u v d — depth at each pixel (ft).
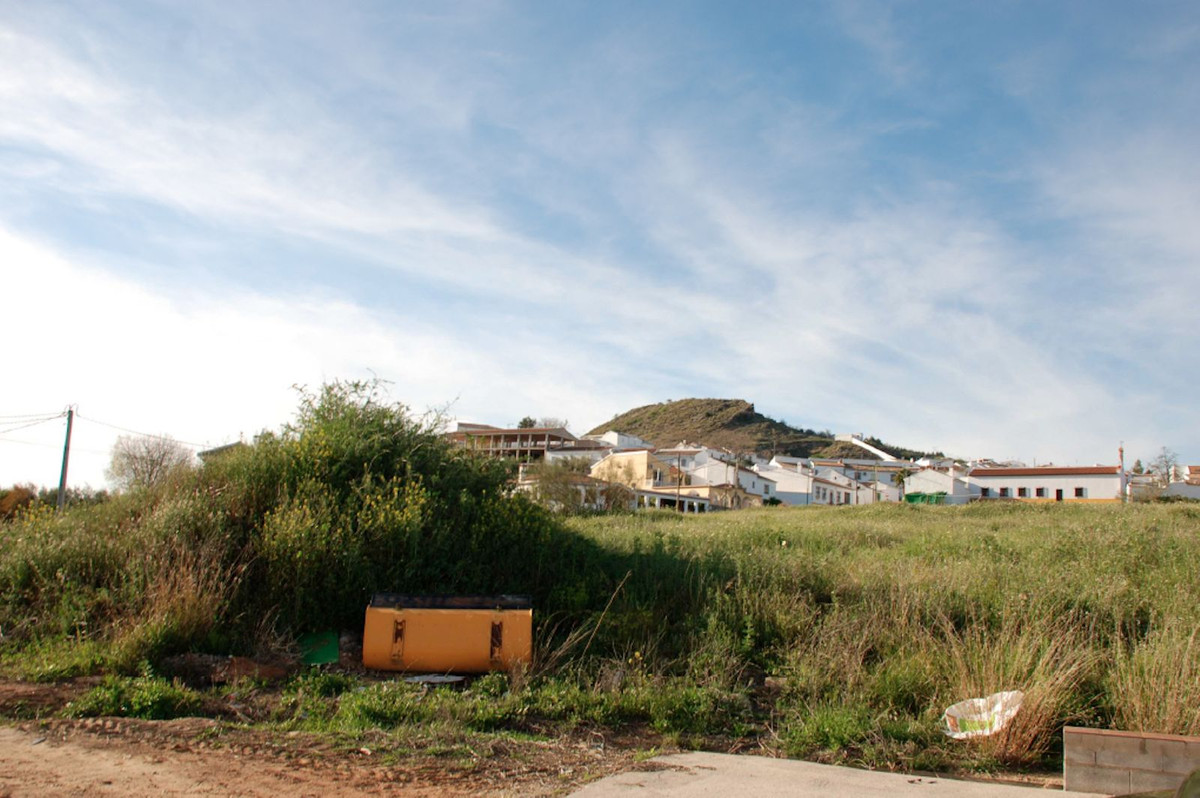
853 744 21.98
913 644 29.09
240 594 29.94
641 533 50.14
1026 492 231.71
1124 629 30.14
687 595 34.45
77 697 21.43
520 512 37.99
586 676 26.61
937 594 33.42
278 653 27.71
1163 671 22.99
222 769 16.75
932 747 21.77
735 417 536.42
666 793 16.74
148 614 26.91
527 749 19.95
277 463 36.32
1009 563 41.39
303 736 19.61
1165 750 17.88
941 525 77.87
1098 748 18.39
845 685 26.16
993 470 239.71
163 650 25.68
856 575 37.47
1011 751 21.30
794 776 18.51
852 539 57.47
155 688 21.39
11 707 20.49
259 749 18.31
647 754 20.29
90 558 30.86
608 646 29.63
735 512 129.49
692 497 217.36
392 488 35.86
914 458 490.08
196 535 32.04
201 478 36.76
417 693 23.91
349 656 28.45
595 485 143.43
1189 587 33.63
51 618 27.81
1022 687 23.54
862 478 346.95
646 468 231.09
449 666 26.96
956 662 26.03
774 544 52.44
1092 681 25.20
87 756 17.07
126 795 14.83
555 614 32.27
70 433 102.01
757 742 22.67
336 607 30.99
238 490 34.83
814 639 29.81
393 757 18.31
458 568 33.88
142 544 31.40
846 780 18.31
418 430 40.98
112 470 118.01
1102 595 32.24
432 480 37.86
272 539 31.12
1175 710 21.62
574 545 38.93
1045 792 17.75
